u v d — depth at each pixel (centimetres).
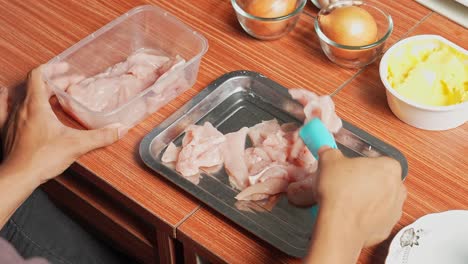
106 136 116
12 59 132
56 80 125
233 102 125
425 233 103
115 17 138
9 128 118
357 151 117
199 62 124
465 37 132
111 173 114
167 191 112
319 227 94
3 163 115
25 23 138
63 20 138
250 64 129
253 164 115
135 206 112
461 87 118
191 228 108
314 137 104
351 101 124
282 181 111
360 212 96
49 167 114
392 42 132
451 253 101
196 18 137
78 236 135
